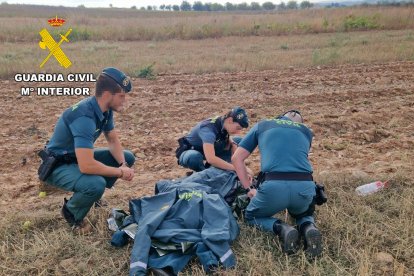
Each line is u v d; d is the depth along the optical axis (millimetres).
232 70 12422
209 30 23719
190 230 3715
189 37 23359
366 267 3463
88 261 3730
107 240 4020
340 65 12992
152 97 9430
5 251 3865
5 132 7191
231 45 19266
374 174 5277
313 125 7309
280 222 3922
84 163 3861
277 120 4059
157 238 3678
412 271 3568
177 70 12352
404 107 8367
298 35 23984
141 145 6555
